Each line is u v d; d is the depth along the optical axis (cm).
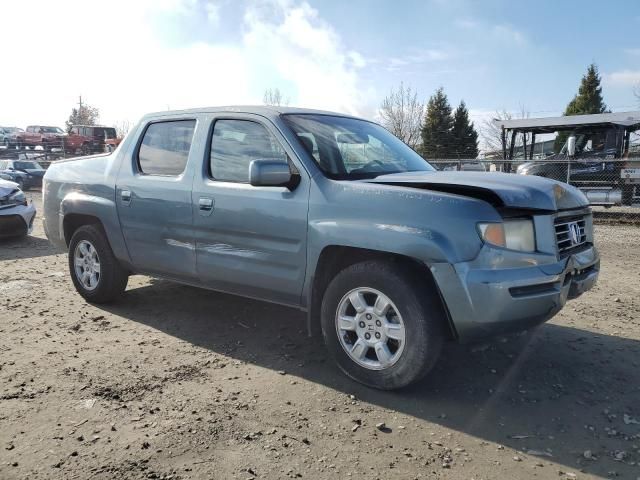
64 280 679
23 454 287
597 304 577
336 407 344
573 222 386
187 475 270
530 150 1655
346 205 366
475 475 273
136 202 496
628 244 998
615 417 333
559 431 317
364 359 372
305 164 395
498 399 357
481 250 326
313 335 399
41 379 380
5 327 493
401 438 308
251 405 345
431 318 343
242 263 425
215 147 454
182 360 419
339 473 273
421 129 5500
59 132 4384
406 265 355
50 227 600
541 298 337
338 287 375
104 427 316
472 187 344
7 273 719
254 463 281
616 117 1464
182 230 462
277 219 398
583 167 1498
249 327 496
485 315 325
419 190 352
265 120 426
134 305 562
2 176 2433
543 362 418
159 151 496
